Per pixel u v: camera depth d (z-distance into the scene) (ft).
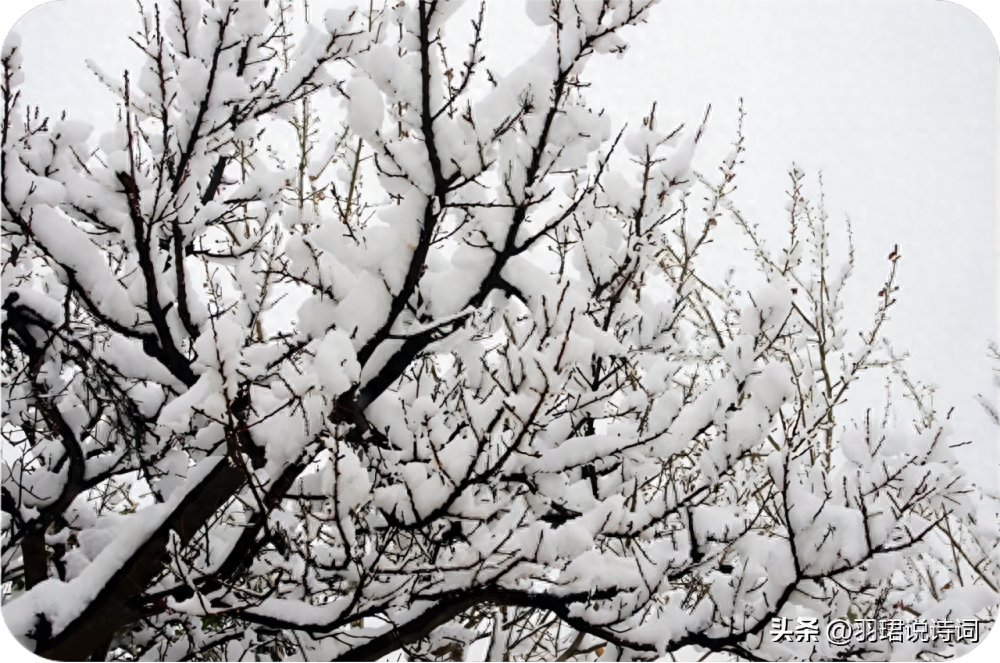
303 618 10.96
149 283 12.48
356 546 11.41
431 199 11.75
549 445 14.34
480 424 11.68
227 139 13.80
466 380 14.78
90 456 15.97
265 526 11.12
